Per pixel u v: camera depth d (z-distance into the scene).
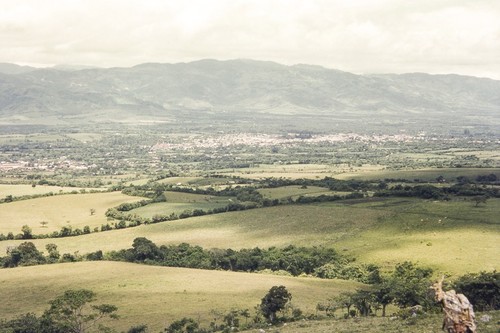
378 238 160.25
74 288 124.31
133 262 157.88
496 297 83.50
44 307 110.88
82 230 195.62
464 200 195.25
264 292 116.62
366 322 60.09
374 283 124.25
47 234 192.25
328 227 177.50
